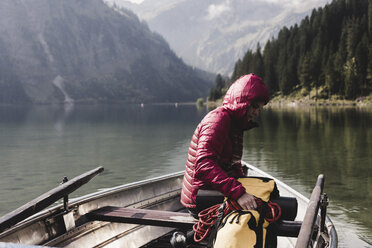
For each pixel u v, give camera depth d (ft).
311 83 431.43
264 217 7.57
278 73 482.69
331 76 400.26
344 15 513.45
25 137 98.68
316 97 409.08
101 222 12.73
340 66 407.85
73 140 89.51
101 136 99.14
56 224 11.10
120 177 43.42
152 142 81.25
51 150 71.05
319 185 9.09
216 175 7.60
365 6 517.96
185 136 94.89
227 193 7.52
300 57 455.22
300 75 441.68
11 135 105.19
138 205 14.96
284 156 55.52
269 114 211.82
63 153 66.54
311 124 125.70
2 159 60.08
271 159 52.75
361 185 35.91
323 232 9.93
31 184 41.47
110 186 38.63
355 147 65.46
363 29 433.07
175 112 307.78
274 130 104.22
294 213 8.09
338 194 32.58
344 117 164.14
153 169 48.32
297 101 418.31
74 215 11.81
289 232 7.97
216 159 7.91
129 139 89.30
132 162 54.49
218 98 611.88
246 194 7.46
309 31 505.25
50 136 101.14
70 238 11.41
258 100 8.34
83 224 11.95
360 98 372.58
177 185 17.42
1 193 37.32
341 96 397.39
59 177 45.16
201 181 8.50
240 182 8.17
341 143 71.82
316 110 260.83
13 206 32.73
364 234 22.67
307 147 66.28
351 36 422.00
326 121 139.95
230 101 8.46
